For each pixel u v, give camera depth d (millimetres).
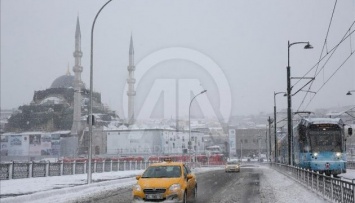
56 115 136000
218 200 16047
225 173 43562
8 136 121938
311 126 29500
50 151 118125
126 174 38938
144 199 12828
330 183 14680
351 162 51594
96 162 41688
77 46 135000
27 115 138000
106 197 18406
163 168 14461
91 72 25797
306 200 15375
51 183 26453
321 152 28938
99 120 128750
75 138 117500
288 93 35531
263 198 16625
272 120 76812
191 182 14773
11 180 28281
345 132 29500
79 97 125312
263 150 146250
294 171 28500
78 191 20734
